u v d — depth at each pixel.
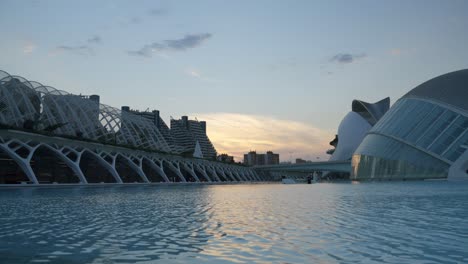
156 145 112.94
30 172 55.47
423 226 13.28
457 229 12.55
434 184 54.53
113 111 104.25
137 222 14.79
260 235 11.57
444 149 66.19
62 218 16.09
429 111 72.12
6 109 65.19
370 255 8.84
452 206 20.78
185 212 18.58
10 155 55.56
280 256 8.80
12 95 67.50
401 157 71.69
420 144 69.25
